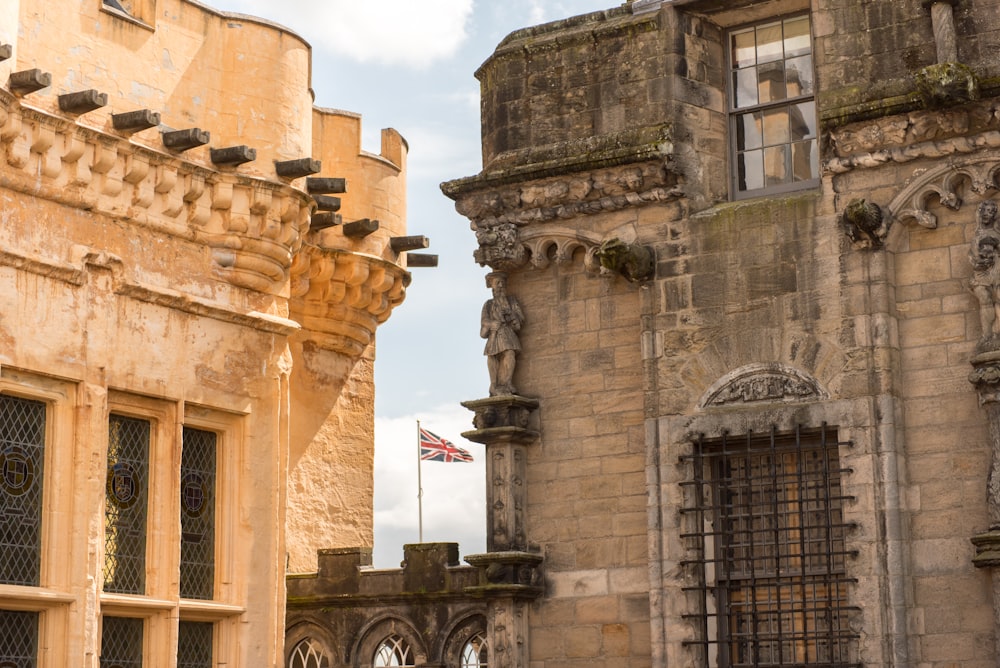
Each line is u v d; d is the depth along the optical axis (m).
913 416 22.61
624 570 24.14
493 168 25.62
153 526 24.69
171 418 24.95
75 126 23.58
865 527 22.33
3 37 22.62
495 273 25.67
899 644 21.88
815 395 23.05
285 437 26.72
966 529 21.97
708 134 24.92
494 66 26.12
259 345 26.39
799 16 24.86
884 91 23.02
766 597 23.36
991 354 21.58
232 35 26.66
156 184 24.81
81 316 23.73
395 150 32.84
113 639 24.25
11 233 22.88
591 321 25.03
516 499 24.83
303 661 30.48
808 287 23.33
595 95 25.27
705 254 24.12
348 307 31.53
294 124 27.14
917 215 22.66
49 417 23.59
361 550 30.39
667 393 24.02
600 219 24.97
